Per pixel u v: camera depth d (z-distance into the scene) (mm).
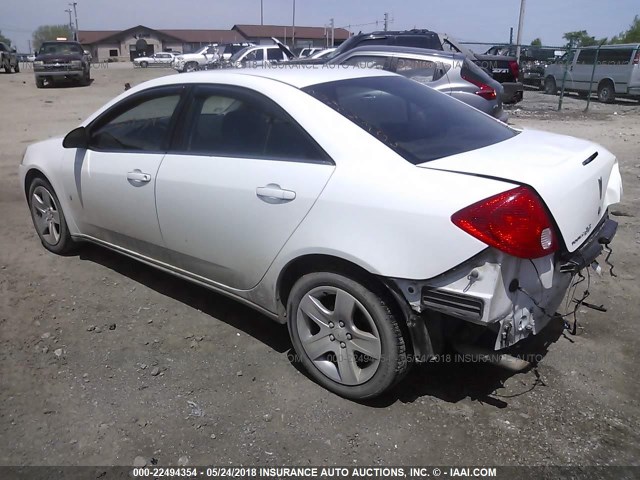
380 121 3062
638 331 3639
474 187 2529
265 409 2936
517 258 2498
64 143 4188
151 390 3082
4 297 4113
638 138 11188
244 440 2721
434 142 3002
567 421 2818
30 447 2668
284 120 3080
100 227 4258
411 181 2641
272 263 3098
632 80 18000
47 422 2834
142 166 3723
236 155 3252
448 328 2754
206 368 3287
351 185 2754
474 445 2672
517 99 13648
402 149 2844
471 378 3166
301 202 2893
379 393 2877
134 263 4727
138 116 3869
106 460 2598
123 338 3594
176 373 3236
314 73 3465
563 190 2639
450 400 2988
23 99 19188
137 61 48125
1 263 4723
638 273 4512
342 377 2965
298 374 3232
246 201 3125
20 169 4965
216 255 3398
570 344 3488
